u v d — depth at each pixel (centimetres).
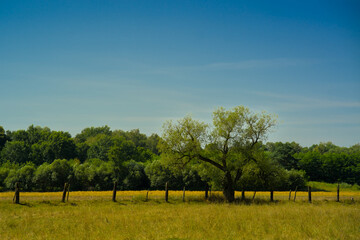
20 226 1382
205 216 1634
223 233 1209
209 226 1335
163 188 6575
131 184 6706
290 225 1378
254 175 3503
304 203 3112
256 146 3422
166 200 2962
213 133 3400
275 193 4903
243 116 3388
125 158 8481
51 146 9731
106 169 6956
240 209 2052
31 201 2361
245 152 3309
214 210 1980
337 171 9988
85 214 1755
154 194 4012
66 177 6625
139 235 1159
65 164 6712
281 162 9019
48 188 6556
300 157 10381
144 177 6950
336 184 8612
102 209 2073
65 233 1219
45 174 6419
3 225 1398
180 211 1920
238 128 3359
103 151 10262
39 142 10425
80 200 2609
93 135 15025
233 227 1335
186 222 1437
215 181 3462
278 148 9288
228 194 3288
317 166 10144
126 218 1558
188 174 5994
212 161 3362
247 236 1167
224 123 3356
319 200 3344
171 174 6156
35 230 1288
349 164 10031
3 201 2292
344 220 1512
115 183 2750
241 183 3522
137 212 1878
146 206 2484
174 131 3384
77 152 11025
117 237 1130
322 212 1838
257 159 3406
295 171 6619
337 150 14838
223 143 3391
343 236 1154
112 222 1439
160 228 1304
